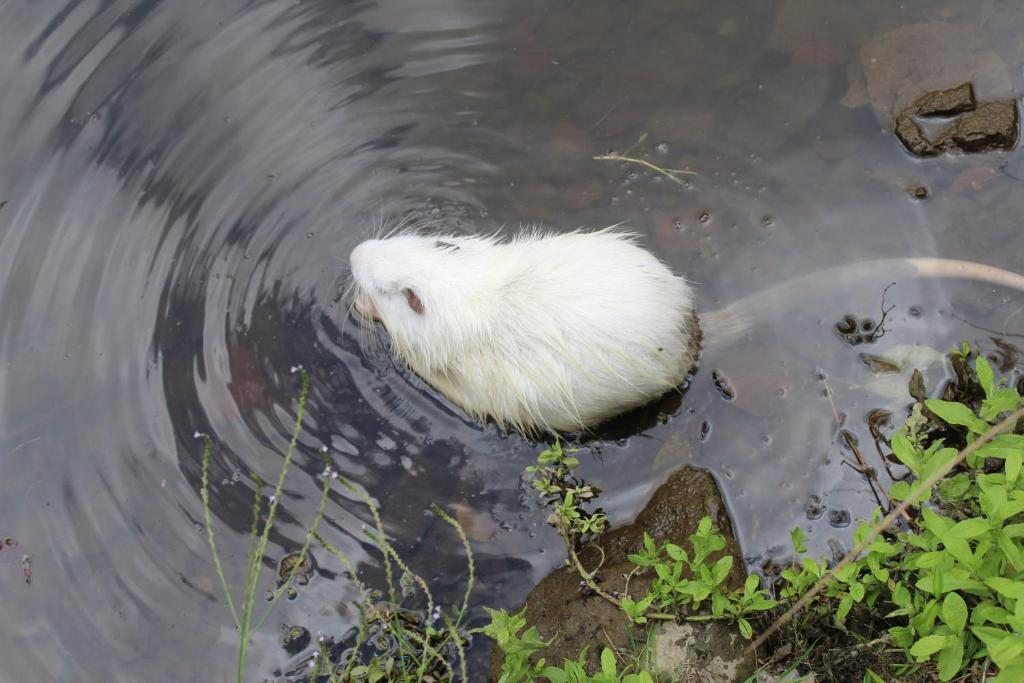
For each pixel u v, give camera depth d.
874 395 1.52
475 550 1.51
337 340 1.66
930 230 1.61
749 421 1.53
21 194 1.78
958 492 1.32
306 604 1.50
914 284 1.58
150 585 1.54
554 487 1.51
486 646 1.45
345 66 1.82
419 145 1.76
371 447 1.59
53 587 1.55
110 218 1.75
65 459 1.62
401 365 1.64
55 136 1.80
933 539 1.27
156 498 1.58
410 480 1.57
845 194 1.65
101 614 1.53
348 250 1.71
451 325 1.52
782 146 1.69
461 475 1.56
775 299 1.60
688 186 1.69
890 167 1.65
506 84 1.79
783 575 1.35
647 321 1.46
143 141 1.80
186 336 1.68
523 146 1.74
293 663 1.47
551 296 1.48
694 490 1.48
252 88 1.82
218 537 1.56
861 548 1.28
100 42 1.86
